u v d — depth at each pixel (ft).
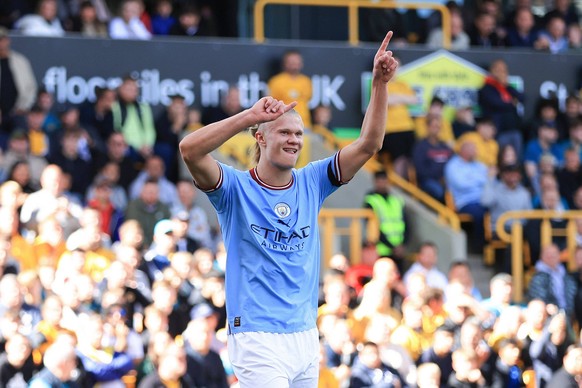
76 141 88.63
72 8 102.32
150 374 67.97
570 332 78.02
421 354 74.28
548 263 87.10
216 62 102.12
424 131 102.78
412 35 111.86
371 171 95.40
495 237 94.68
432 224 90.94
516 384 75.31
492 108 104.94
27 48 97.55
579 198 97.19
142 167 92.07
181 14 104.32
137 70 100.17
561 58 110.01
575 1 121.19
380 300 73.77
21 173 83.05
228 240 39.11
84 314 67.77
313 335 39.50
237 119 36.86
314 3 107.34
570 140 104.63
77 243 74.43
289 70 101.24
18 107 95.09
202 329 69.10
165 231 75.72
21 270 73.61
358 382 70.90
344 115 104.73
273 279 38.83
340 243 90.43
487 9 111.96
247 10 112.78
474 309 76.38
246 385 38.68
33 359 65.72
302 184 39.78
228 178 38.81
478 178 95.76
